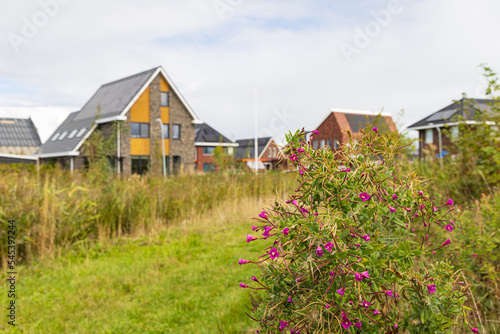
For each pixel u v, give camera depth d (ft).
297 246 6.63
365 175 7.34
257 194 46.44
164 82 115.75
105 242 27.86
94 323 15.67
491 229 12.66
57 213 25.85
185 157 118.73
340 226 6.65
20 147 164.55
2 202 23.56
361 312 6.64
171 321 15.64
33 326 15.19
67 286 19.88
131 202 32.01
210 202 40.70
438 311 7.10
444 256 12.01
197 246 28.37
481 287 12.46
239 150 199.31
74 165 106.63
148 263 23.63
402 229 7.73
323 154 7.42
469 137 23.17
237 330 13.43
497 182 20.68
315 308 6.59
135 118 110.42
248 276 20.59
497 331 10.67
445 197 20.21
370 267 6.55
